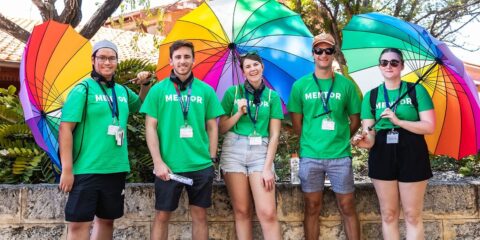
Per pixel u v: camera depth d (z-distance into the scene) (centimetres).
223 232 402
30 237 385
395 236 341
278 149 615
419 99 336
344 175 364
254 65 355
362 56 395
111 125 320
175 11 856
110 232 343
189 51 340
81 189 307
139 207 395
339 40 655
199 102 341
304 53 421
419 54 358
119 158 324
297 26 420
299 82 383
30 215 385
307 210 388
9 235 382
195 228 346
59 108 371
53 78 370
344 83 377
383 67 343
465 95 348
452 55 315
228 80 429
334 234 406
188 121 335
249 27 420
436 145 387
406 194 333
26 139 492
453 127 372
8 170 456
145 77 363
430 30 776
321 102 368
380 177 341
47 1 648
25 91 337
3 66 895
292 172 452
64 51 376
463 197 414
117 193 325
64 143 305
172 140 333
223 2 417
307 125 373
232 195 354
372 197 412
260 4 419
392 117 333
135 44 750
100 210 321
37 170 467
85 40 387
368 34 381
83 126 313
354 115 380
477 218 414
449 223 412
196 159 334
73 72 387
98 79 324
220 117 368
